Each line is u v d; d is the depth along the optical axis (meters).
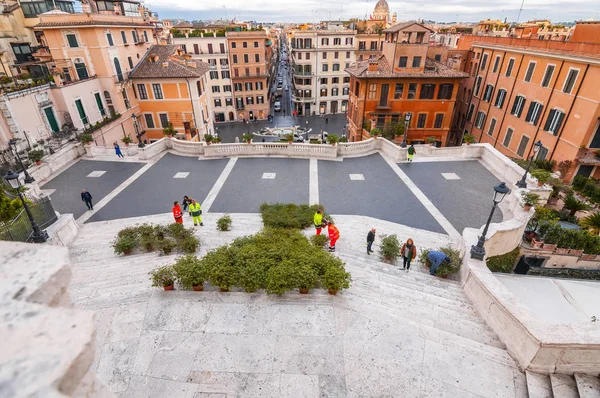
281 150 27.03
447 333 8.38
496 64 36.91
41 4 38.97
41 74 36.47
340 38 67.25
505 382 7.24
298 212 17.28
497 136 36.38
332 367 7.36
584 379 7.20
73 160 26.64
